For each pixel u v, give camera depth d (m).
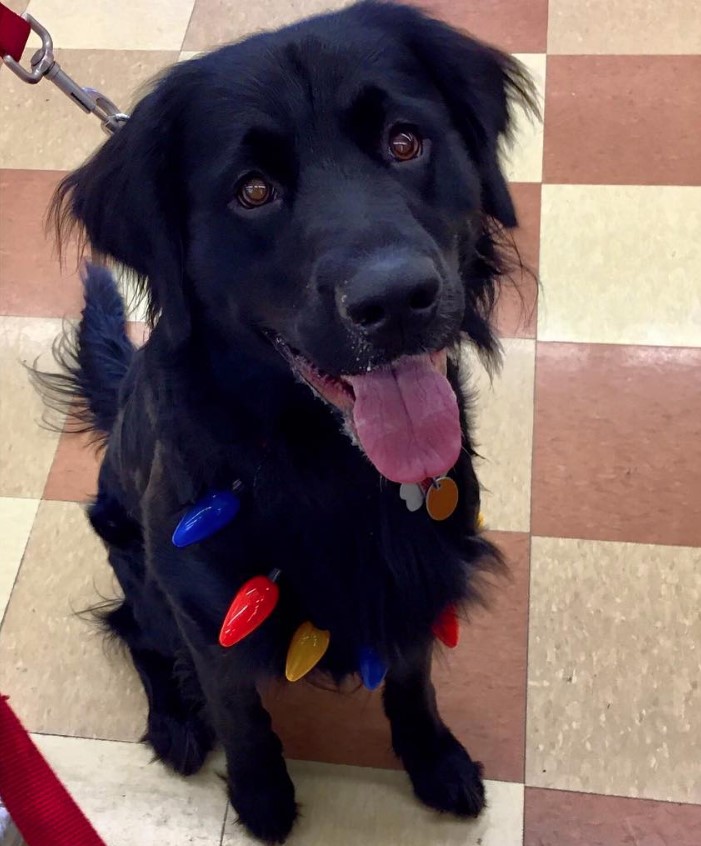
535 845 1.49
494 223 1.25
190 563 1.24
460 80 1.20
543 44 2.42
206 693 1.41
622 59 2.38
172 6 2.58
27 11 2.60
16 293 2.15
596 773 1.55
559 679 1.64
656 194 2.16
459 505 1.30
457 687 1.64
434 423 1.09
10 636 1.75
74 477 1.91
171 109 1.12
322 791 1.56
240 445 1.17
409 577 1.26
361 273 0.96
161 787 1.58
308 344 1.04
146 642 1.65
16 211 2.27
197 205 1.11
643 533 1.78
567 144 2.25
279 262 1.06
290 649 1.27
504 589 1.73
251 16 2.55
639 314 2.02
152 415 1.22
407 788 1.55
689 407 1.90
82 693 1.68
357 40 1.11
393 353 1.00
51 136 2.38
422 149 1.10
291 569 1.23
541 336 2.00
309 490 1.19
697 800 1.52
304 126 1.06
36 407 2.00
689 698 1.61
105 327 1.66
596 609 1.70
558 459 1.86
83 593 1.78
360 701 1.65
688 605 1.70
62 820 0.79
